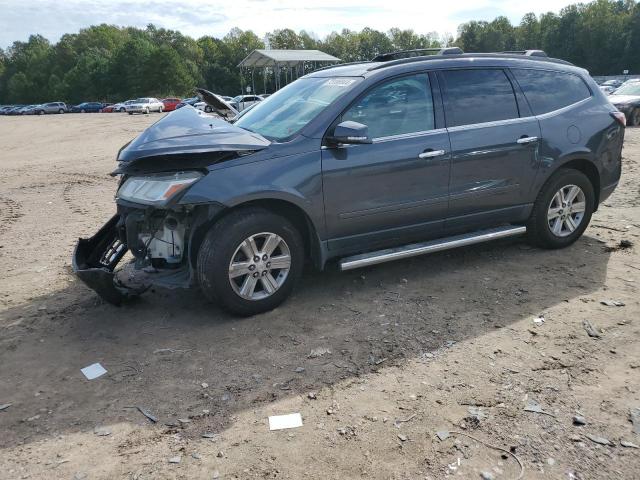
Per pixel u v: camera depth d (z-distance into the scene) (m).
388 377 3.39
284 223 4.23
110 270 4.64
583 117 5.42
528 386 3.24
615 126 5.61
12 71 122.88
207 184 3.92
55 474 2.65
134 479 2.60
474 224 5.08
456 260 5.38
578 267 5.08
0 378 3.54
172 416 3.08
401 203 4.60
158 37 127.25
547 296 4.47
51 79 110.31
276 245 4.25
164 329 4.14
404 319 4.16
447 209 4.84
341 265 4.42
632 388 3.18
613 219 6.66
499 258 5.39
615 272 4.92
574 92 5.50
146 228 4.27
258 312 4.28
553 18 105.06
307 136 4.26
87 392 3.35
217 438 2.88
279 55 42.75
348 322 4.14
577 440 2.77
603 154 5.54
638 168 10.16
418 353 3.66
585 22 94.56
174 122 4.28
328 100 4.50
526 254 5.48
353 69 4.90
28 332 4.18
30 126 37.09
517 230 5.23
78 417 3.10
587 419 2.92
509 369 3.42
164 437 2.90
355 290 4.74
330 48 126.69
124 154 3.94
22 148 20.48
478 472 2.57
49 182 11.48
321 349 3.76
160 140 3.98
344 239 4.50
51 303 4.72
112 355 3.79
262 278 4.23
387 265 5.30
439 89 4.77
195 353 3.76
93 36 131.25
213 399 3.23
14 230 7.34
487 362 3.51
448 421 2.94
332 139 4.24
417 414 3.01
